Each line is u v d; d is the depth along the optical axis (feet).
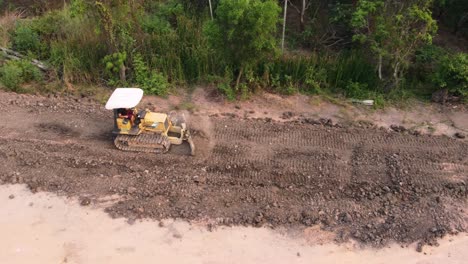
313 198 41.14
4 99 52.95
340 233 38.27
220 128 49.67
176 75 57.62
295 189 41.96
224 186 42.14
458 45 64.28
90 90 55.88
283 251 36.86
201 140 47.70
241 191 41.68
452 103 55.62
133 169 43.62
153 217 39.24
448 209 40.29
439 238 38.09
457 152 46.88
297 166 44.34
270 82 57.31
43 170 43.37
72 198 40.81
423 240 37.86
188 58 58.18
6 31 62.34
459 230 38.73
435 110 54.54
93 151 45.75
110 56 55.31
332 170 43.96
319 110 54.08
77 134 48.19
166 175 43.09
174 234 37.93
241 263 35.83
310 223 38.99
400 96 56.34
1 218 38.83
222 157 45.34
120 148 45.91
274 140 47.96
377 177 43.37
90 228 38.24
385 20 52.24
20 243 36.88
